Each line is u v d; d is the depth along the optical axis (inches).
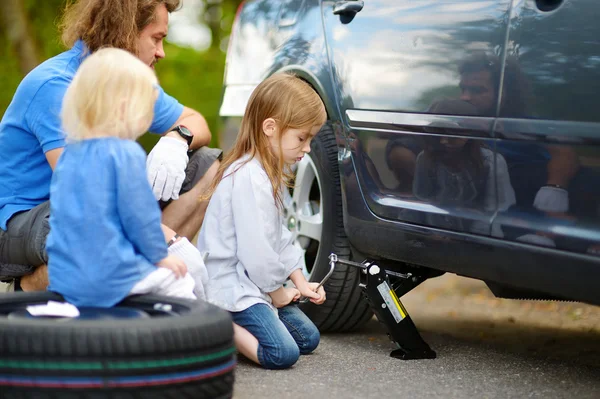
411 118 122.0
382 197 129.1
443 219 116.2
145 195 94.6
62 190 94.9
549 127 100.3
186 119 140.8
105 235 93.0
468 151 112.3
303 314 131.9
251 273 120.6
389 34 129.4
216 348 84.5
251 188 120.6
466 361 127.5
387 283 126.8
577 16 98.8
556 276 101.0
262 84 124.5
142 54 129.1
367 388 109.5
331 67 141.4
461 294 212.2
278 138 122.2
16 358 77.1
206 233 125.6
